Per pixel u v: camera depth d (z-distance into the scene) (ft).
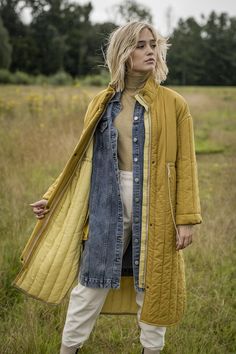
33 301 10.69
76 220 7.89
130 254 8.08
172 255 7.59
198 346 9.53
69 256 7.93
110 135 7.55
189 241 7.57
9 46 198.70
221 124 48.29
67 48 216.74
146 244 7.55
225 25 254.68
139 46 7.48
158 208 7.45
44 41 221.46
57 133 25.75
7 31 213.66
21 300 11.10
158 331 8.08
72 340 8.16
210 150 34.09
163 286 7.57
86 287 7.86
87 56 209.87
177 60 240.12
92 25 226.79
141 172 7.47
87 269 7.75
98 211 7.69
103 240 7.64
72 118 29.40
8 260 12.33
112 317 10.56
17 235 13.69
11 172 19.61
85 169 7.85
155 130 7.41
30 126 27.12
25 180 19.22
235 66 245.86
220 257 13.74
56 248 7.93
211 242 14.38
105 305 8.63
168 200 7.47
